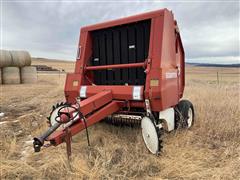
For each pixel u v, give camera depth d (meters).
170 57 4.64
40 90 14.03
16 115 7.61
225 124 5.17
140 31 4.78
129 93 4.39
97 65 5.43
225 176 3.32
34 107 8.83
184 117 5.12
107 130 5.16
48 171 3.60
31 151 4.41
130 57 4.95
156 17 4.39
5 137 5.07
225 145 4.45
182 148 4.24
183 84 6.09
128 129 5.13
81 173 3.47
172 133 4.80
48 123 5.64
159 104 4.14
